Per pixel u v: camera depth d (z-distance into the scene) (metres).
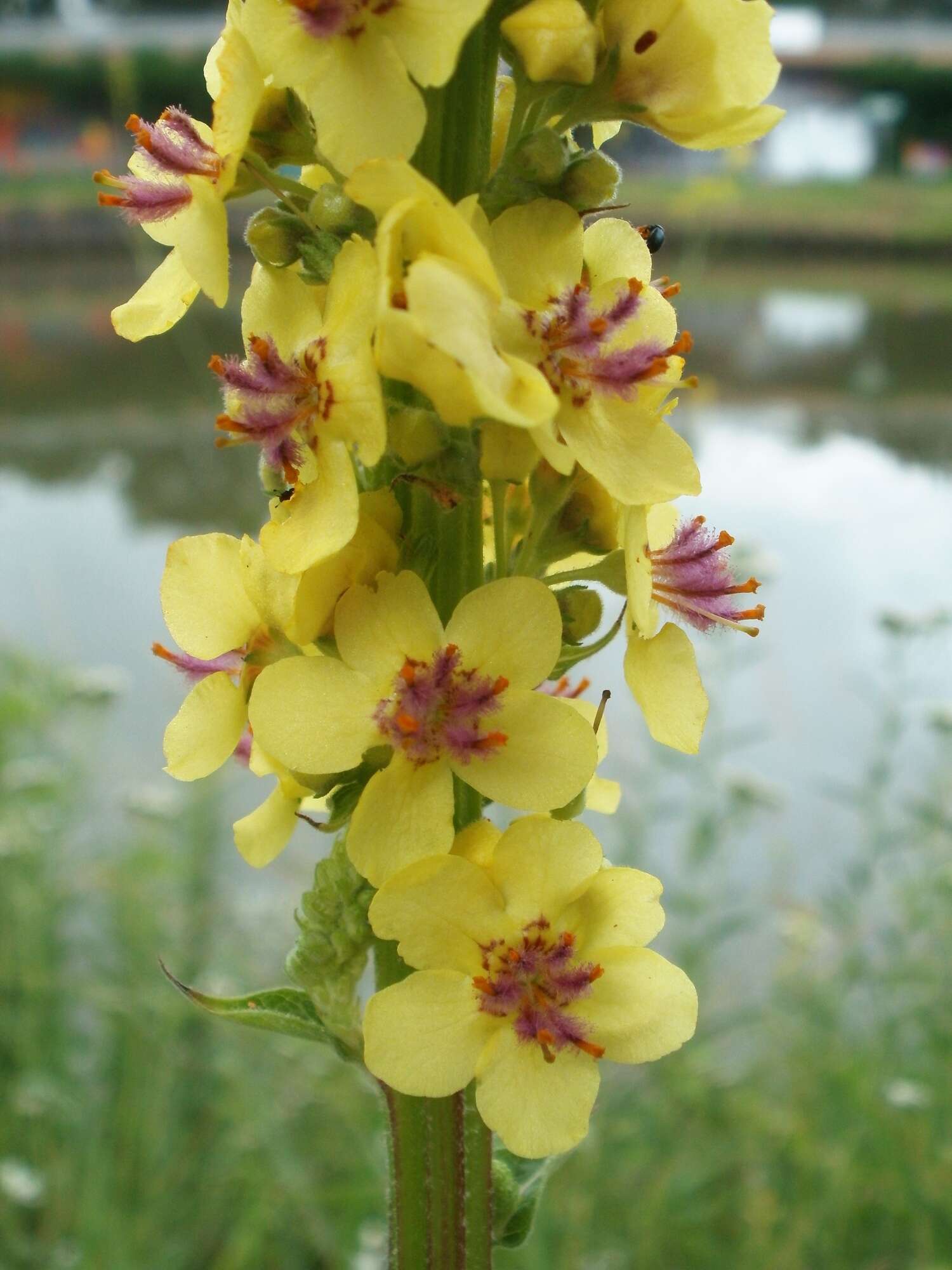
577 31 1.79
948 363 17.16
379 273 1.58
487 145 1.88
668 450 1.83
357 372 1.70
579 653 2.04
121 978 5.72
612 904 1.90
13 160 28.73
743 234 24.61
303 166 2.08
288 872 6.53
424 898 1.82
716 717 6.02
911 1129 5.03
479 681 1.82
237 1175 5.28
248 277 14.72
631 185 23.05
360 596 1.83
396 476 1.90
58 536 10.39
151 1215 4.86
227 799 6.43
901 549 10.05
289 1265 5.15
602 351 1.80
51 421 13.84
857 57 32.69
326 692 1.81
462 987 1.85
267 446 1.82
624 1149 5.06
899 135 33.94
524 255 1.80
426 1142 2.11
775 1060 5.68
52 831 5.98
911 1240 5.04
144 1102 5.27
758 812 6.88
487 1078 1.83
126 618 8.86
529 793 1.81
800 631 8.60
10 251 24.27
